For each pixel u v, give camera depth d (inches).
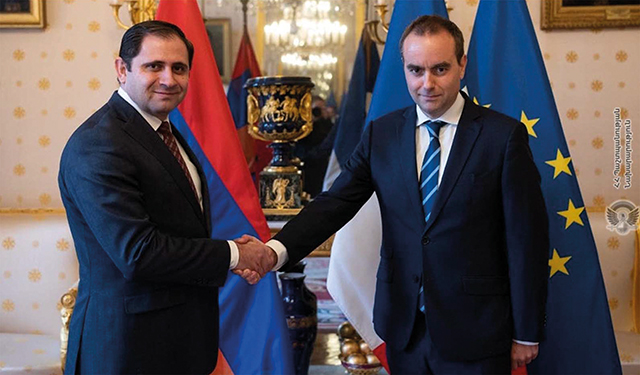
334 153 139.8
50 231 118.0
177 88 72.1
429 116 75.5
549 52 129.8
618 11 127.3
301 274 119.8
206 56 103.1
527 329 71.8
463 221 72.6
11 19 127.7
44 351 105.9
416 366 75.7
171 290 71.1
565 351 93.0
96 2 129.6
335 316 141.0
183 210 71.4
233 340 99.6
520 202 71.9
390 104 98.8
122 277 69.6
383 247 78.6
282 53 140.6
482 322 72.5
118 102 71.5
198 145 101.0
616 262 117.2
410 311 75.2
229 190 100.7
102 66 130.3
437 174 75.0
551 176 93.7
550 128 94.7
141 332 69.3
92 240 70.1
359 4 138.9
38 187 130.8
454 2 127.0
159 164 70.2
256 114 134.0
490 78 98.3
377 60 139.2
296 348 118.8
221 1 139.9
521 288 71.8
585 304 92.7
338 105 139.9
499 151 72.7
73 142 68.9
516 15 98.2
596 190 131.0
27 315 116.8
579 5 127.7
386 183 77.0
